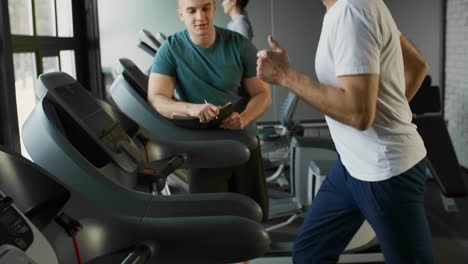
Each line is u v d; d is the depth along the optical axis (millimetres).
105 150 1929
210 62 2586
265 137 4652
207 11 2506
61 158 1635
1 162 1416
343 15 1729
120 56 5629
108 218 1567
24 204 1432
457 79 5422
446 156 4344
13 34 3115
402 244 1871
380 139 1848
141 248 1521
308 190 3320
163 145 2516
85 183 1626
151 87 2637
